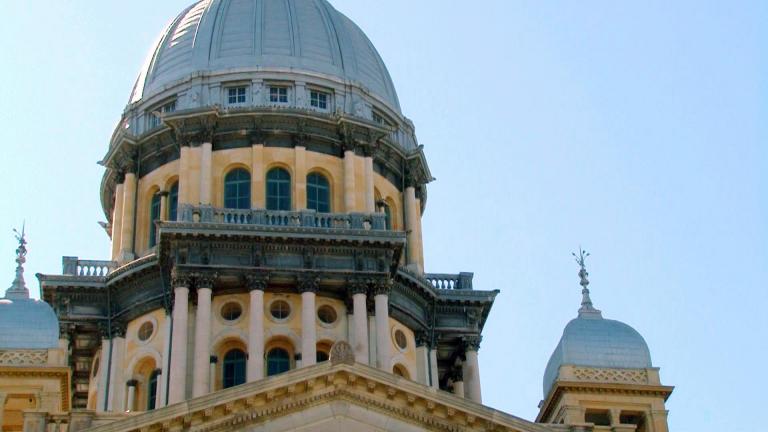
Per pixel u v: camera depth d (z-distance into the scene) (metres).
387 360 79.94
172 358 77.75
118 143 90.81
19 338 69.38
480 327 90.69
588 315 79.38
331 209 87.94
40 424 59.75
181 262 80.12
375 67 97.25
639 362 75.00
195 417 57.16
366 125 89.69
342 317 81.81
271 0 96.94
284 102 90.44
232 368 79.88
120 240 89.31
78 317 84.38
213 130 88.19
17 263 76.94
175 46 95.25
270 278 80.75
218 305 80.88
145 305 83.38
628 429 63.47
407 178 93.56
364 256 82.50
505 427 59.31
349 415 58.12
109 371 82.94
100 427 56.59
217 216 82.50
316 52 93.62
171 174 88.81
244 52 92.38
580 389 73.06
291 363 80.50
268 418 57.59
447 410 58.78
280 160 88.12
